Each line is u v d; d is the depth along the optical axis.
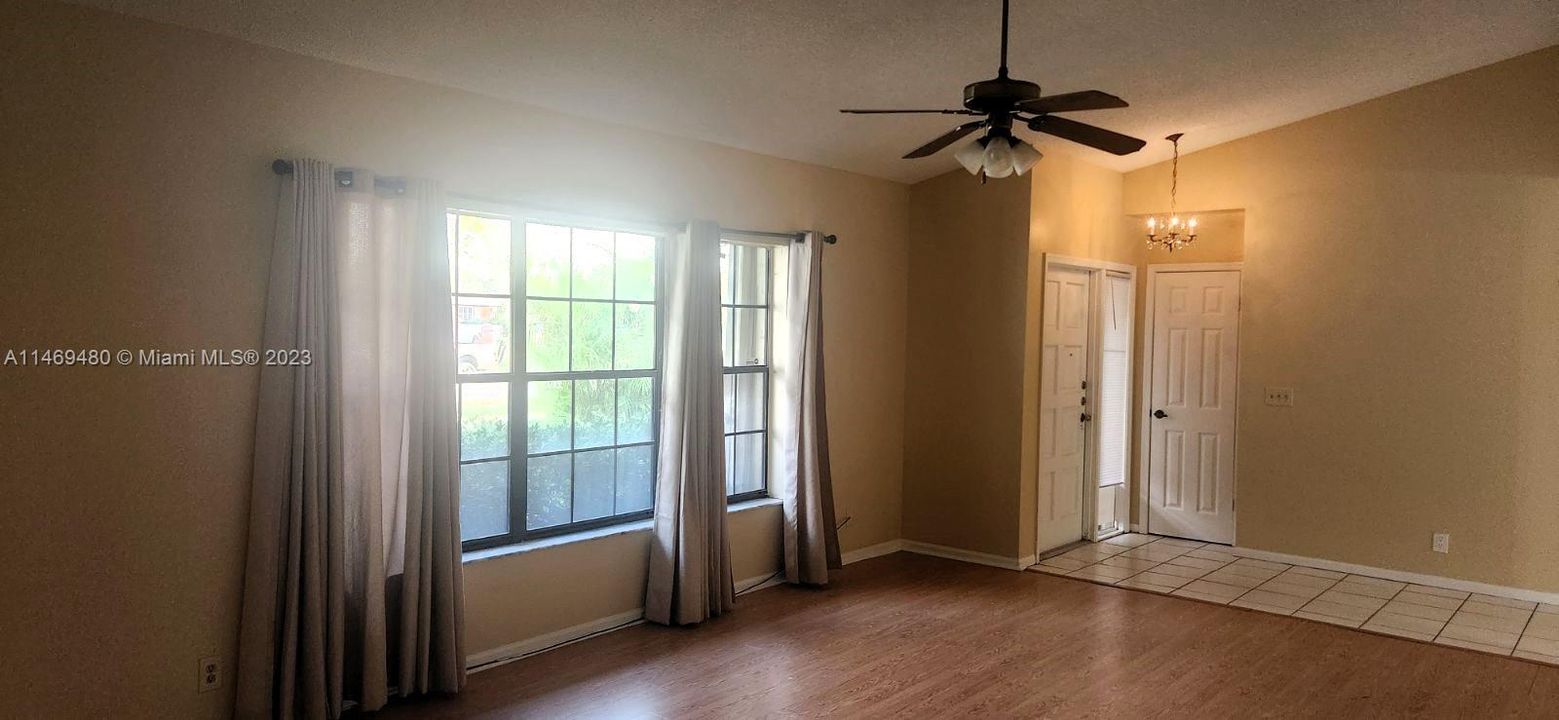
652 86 4.09
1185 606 5.17
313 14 3.09
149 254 3.01
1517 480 5.42
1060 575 5.82
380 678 3.53
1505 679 4.11
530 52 3.58
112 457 2.96
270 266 3.28
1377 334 5.87
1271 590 5.52
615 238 4.62
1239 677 4.11
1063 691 3.92
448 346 3.72
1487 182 5.48
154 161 3.01
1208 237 6.81
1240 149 6.34
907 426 6.49
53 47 2.79
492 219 4.11
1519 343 5.40
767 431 5.64
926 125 5.06
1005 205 6.00
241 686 3.22
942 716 3.65
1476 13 4.46
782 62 4.05
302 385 3.27
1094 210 6.54
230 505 3.23
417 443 3.62
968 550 6.19
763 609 5.03
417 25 3.25
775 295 5.59
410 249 3.63
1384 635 4.69
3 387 2.73
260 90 3.25
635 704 3.71
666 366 4.70
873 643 4.50
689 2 3.38
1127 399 7.05
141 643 3.04
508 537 4.22
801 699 3.79
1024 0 3.67
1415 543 5.75
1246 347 6.36
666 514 4.67
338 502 3.38
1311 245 6.09
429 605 3.68
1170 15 4.02
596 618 4.52
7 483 2.75
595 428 4.57
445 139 3.80
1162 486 6.98
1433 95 5.62
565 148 4.25
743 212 5.16
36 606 2.82
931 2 3.61
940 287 6.30
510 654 4.14
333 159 3.45
